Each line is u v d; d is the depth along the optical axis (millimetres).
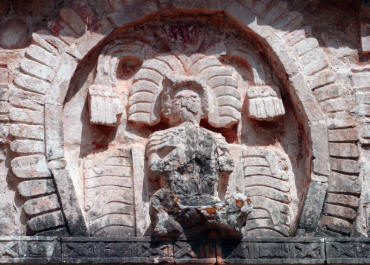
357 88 6855
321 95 6754
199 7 6879
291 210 6625
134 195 6422
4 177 6258
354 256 6340
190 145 6469
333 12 7047
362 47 6961
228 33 7043
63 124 6559
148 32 6953
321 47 6984
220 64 6902
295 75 6777
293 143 6871
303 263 6281
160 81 6797
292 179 6758
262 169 6672
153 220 6176
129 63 6918
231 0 6926
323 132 6648
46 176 6234
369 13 7016
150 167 6406
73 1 6750
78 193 6387
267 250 6281
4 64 6516
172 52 6895
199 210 6027
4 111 6344
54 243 6051
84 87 6738
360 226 6523
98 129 6668
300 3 7047
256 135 6871
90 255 6070
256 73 6949
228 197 6133
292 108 6930
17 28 6719
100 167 6492
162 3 6840
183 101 6605
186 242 6172
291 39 6898
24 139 6297
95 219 6305
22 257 5973
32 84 6441
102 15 6754
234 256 6223
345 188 6531
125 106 6777
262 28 6898
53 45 6586
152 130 6801
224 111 6781
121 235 6305
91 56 6758
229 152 6645
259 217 6527
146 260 6105
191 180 6387
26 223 6160
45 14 6734
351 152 6625
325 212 6480
